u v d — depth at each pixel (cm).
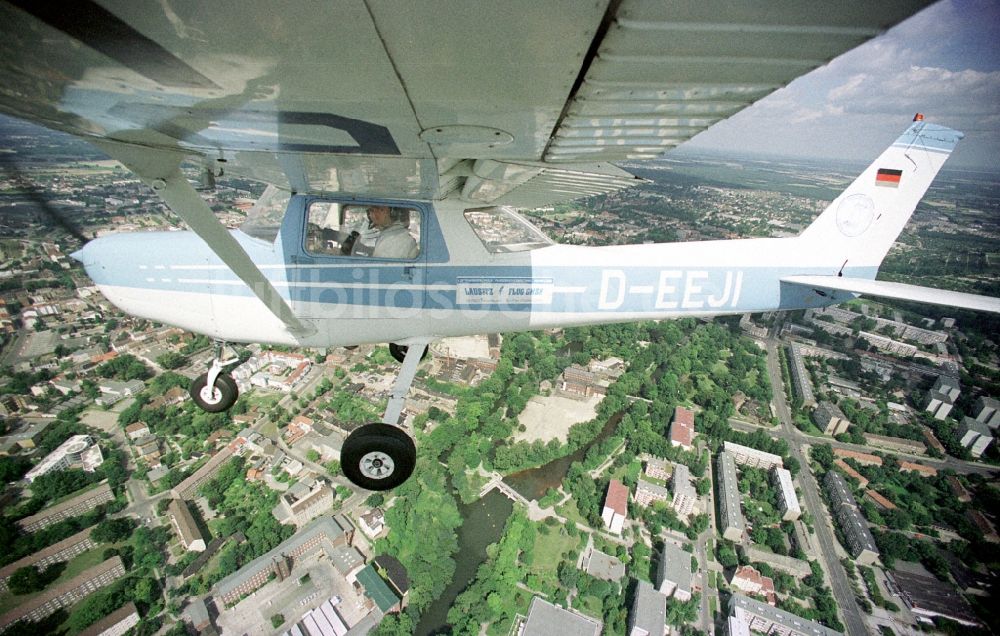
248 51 136
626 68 139
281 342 512
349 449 500
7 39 142
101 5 113
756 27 113
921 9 103
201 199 322
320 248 470
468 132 217
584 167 338
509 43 124
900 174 723
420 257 485
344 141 243
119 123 222
